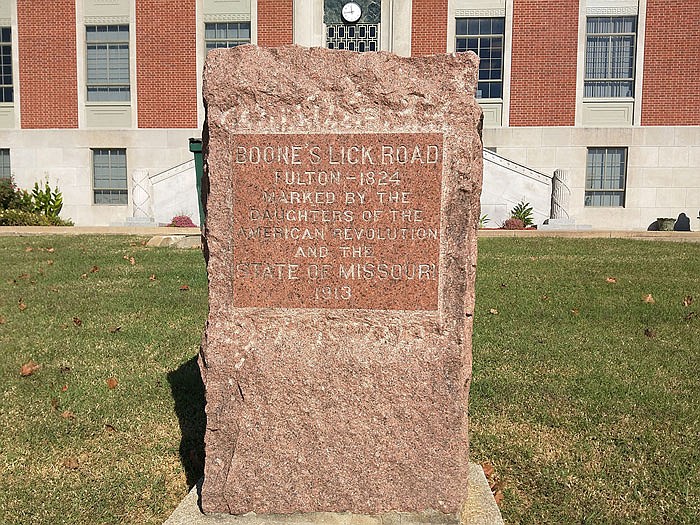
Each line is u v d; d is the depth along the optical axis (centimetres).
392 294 364
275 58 364
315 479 368
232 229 370
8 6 2242
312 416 365
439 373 360
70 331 719
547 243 1466
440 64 355
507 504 393
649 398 535
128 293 892
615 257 1227
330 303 368
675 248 1381
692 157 2111
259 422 367
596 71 2131
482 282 973
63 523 373
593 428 484
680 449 452
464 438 363
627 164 2128
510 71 2125
